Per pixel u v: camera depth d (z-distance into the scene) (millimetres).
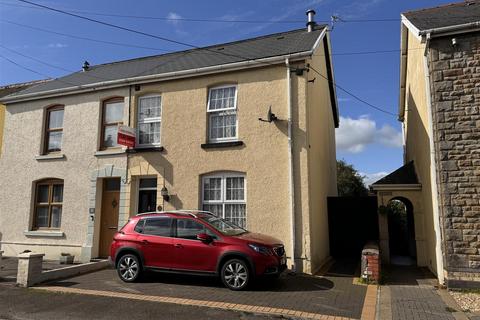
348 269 11234
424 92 10352
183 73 12570
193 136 12367
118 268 9461
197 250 8742
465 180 8781
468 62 9125
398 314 6855
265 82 11703
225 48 15156
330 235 14516
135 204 13062
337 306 7293
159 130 13062
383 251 12617
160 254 9055
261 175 11289
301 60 11367
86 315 6891
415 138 13273
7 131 15500
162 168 12594
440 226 8922
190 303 7445
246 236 8859
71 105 14508
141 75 13430
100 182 13664
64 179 14086
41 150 14781
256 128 11578
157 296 7973
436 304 7449
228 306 7223
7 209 14875
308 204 10672
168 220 9344
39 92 14898
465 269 8508
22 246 14312
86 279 9797
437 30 9188
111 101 14102
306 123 11062
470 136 8883
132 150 13016
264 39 15297
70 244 13570
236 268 8438
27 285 8969
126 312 7004
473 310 7066
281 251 8875
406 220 17203
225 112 12219
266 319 6617
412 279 9953
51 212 14359
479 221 8570
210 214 9766
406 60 15164
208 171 11977
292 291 8398
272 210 11008
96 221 13383
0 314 7016
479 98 8945
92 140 13867
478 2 12094
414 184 12398
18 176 14945
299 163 10938
